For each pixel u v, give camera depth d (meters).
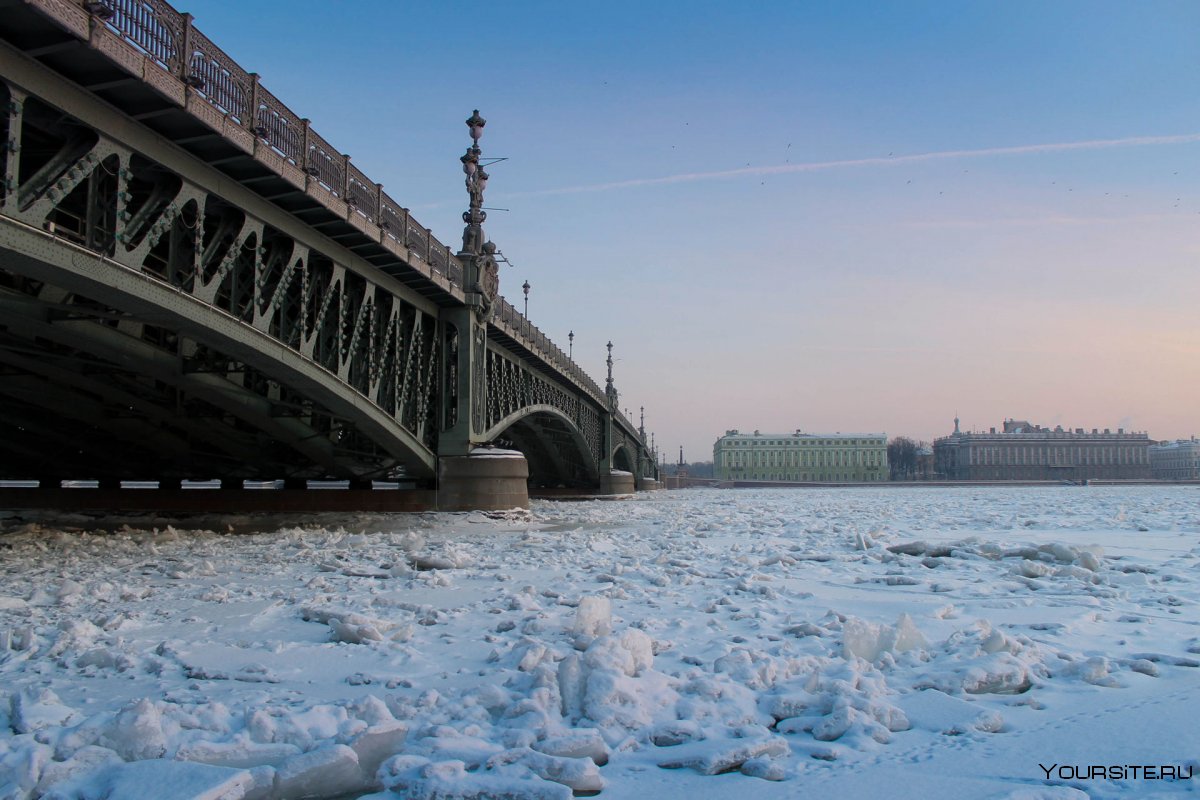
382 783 4.43
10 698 5.86
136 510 32.94
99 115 14.25
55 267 13.37
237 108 16.50
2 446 30.56
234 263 18.59
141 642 8.20
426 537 22.45
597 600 8.17
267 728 4.98
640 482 106.69
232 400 22.41
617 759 4.80
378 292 26.81
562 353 48.53
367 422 25.11
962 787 4.30
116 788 4.04
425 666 7.04
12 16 12.16
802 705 5.56
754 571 13.27
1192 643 7.54
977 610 9.68
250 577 13.46
